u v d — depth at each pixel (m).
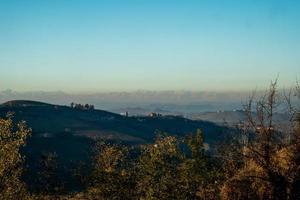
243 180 37.81
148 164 44.50
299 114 36.91
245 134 38.56
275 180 36.50
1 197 40.78
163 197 43.53
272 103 36.97
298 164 36.56
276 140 37.72
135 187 49.28
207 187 42.19
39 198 53.38
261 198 37.00
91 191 50.50
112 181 49.66
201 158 42.41
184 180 43.09
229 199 38.34
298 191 36.28
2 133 41.50
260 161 37.12
